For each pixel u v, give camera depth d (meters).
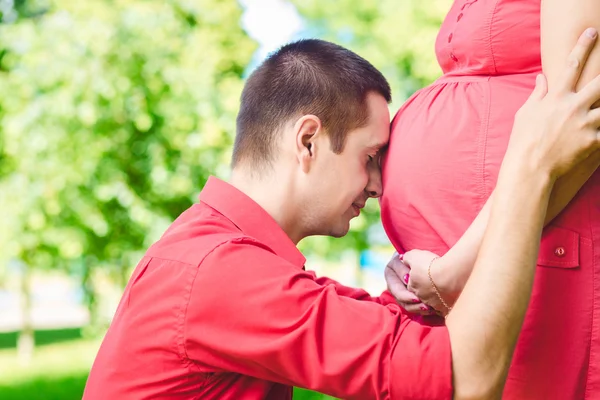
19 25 10.16
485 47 1.39
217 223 1.48
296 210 1.53
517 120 1.24
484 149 1.34
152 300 1.41
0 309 24.95
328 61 1.53
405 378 1.21
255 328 1.31
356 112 1.51
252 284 1.33
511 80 1.37
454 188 1.37
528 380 1.32
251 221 1.50
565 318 1.30
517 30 1.35
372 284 19.88
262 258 1.36
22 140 9.89
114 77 10.02
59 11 10.18
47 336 17.22
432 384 1.20
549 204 1.24
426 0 9.89
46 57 9.96
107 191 10.17
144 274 1.45
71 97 9.84
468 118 1.37
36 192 10.00
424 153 1.42
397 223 1.49
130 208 10.24
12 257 10.73
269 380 1.38
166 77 10.21
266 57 1.62
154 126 10.34
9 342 16.09
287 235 1.55
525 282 1.17
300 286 1.32
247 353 1.31
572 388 1.30
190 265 1.38
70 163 10.04
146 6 10.33
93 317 12.16
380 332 1.25
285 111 1.51
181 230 1.49
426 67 9.75
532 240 1.18
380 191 1.57
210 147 10.37
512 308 1.17
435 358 1.20
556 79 1.22
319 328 1.29
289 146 1.51
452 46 1.46
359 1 10.48
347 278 19.91
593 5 1.19
